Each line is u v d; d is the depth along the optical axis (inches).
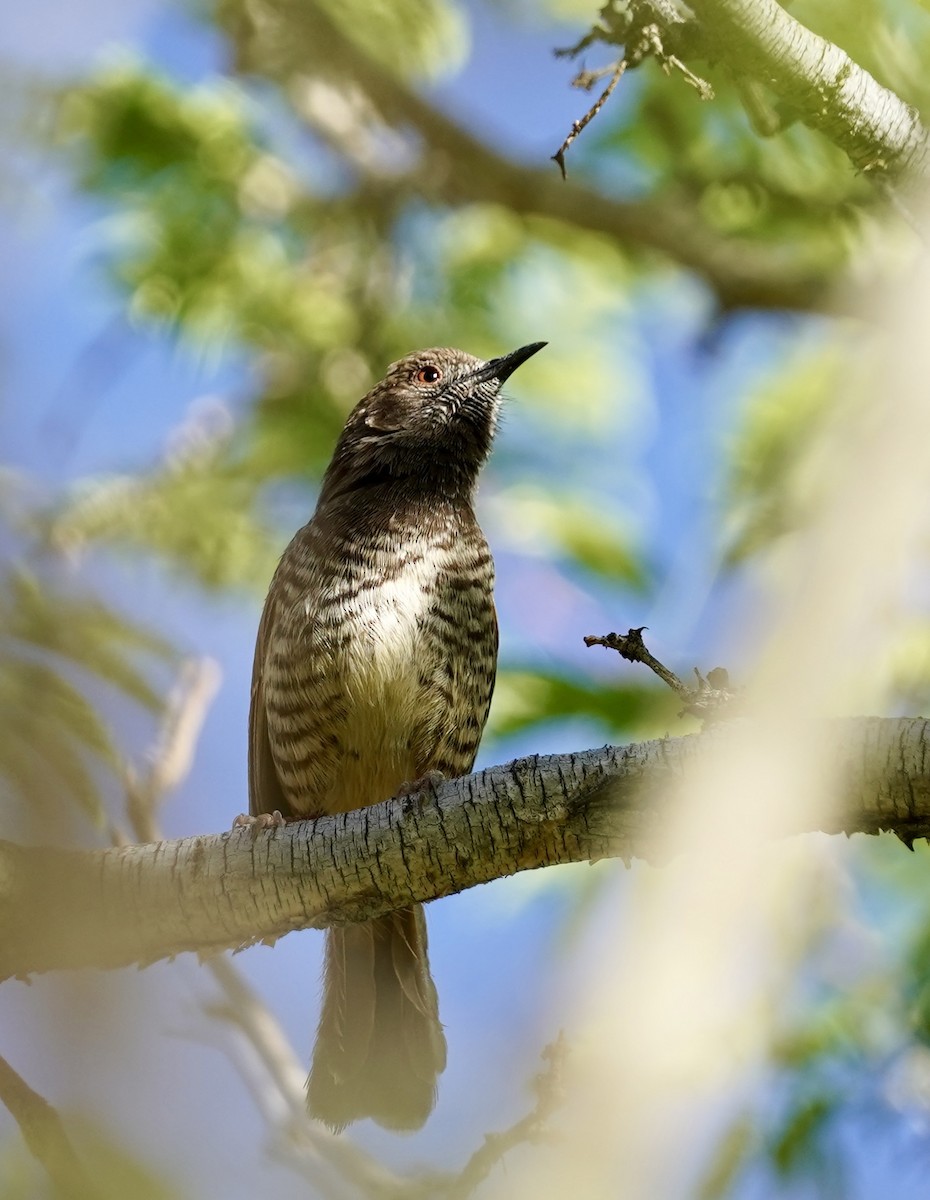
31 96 564.7
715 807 312.0
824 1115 413.7
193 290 590.9
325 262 613.6
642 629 322.0
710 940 306.7
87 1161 330.0
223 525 593.0
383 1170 372.5
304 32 584.1
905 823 306.0
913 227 381.7
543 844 328.5
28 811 366.3
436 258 624.1
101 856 342.0
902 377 370.9
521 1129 333.1
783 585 388.2
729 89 539.8
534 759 330.0
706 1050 375.2
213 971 398.3
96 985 357.4
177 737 401.4
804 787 306.7
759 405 573.0
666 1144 302.4
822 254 575.2
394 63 606.5
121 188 589.6
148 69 586.6
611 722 465.4
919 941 444.1
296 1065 386.9
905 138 370.0
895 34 466.9
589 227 596.1
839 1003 432.1
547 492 581.9
